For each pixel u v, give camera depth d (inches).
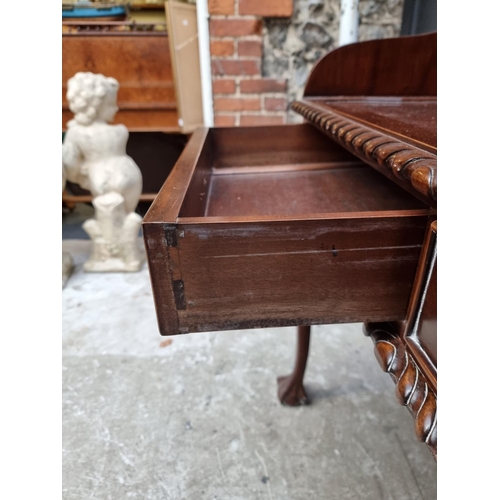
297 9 52.5
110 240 57.7
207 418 34.6
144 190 74.6
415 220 15.5
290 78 56.3
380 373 39.5
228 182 31.9
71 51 60.9
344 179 31.6
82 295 53.6
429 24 46.0
